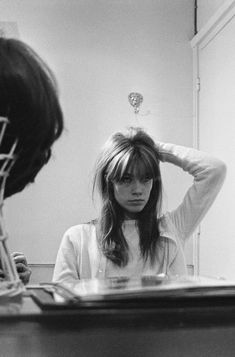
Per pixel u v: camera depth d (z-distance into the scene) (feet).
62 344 1.82
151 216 4.59
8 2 10.21
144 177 4.43
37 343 1.79
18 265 3.30
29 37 10.21
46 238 9.87
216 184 5.15
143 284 1.63
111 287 1.57
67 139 10.11
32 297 1.64
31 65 1.62
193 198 5.08
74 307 1.33
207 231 9.52
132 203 4.44
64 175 10.03
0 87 1.53
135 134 4.63
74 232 4.68
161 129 10.39
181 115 10.44
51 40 10.27
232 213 8.39
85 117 10.23
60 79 10.21
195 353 1.87
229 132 8.71
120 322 1.32
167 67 10.50
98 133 10.23
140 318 1.33
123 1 10.52
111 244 4.48
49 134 1.70
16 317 1.29
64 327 1.31
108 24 10.45
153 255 4.54
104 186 4.64
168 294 1.38
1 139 1.59
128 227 4.58
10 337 1.75
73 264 4.54
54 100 1.69
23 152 1.68
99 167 4.66
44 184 9.96
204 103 9.97
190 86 10.50
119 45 10.44
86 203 10.03
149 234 4.55
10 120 1.59
